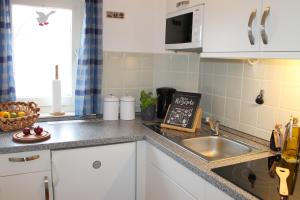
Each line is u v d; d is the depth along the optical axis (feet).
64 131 6.38
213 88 7.31
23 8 6.95
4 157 5.21
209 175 4.22
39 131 5.82
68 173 5.79
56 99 7.22
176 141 5.82
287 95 5.40
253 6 4.58
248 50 4.73
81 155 5.84
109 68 7.77
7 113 6.15
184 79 7.93
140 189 6.50
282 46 4.15
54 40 7.39
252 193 3.66
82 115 7.41
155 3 7.80
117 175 6.23
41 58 7.32
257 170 4.42
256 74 6.03
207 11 5.67
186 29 6.39
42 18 7.09
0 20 6.28
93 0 7.02
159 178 5.81
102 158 6.04
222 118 7.05
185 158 4.88
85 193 6.00
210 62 7.37
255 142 5.83
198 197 4.59
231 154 5.94
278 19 4.18
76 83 7.27
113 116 7.54
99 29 7.17
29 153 5.39
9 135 5.93
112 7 7.43
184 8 6.45
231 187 3.84
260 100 5.90
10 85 6.70
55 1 7.15
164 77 8.33
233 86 6.66
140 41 7.86
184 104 6.95
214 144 6.27
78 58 7.20
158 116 7.89
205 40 5.77
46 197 5.56
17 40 7.00
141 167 6.43
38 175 5.51
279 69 5.53
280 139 5.28
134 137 6.19
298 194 3.66
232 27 5.03
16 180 5.35
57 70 7.17
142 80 8.29
